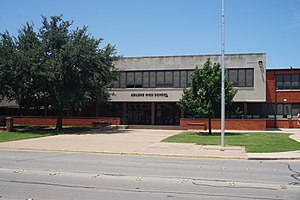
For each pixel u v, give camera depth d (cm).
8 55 3147
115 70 3669
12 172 1154
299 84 4016
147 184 970
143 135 2966
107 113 4456
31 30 3359
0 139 2531
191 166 1356
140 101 4084
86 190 884
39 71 3038
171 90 3981
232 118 3966
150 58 4103
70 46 3138
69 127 3894
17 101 3650
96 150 1922
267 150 1897
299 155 1709
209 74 2970
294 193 870
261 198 814
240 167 1341
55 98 3325
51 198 795
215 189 912
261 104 4075
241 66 3834
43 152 1872
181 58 4012
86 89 3294
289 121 4000
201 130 3697
